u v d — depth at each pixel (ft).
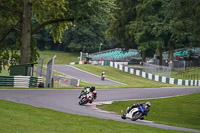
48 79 390.21
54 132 120.78
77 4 435.12
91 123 150.20
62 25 488.85
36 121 142.10
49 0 392.68
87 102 236.63
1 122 128.67
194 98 293.02
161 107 260.83
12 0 432.25
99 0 429.79
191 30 288.10
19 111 167.32
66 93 303.89
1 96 236.63
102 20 455.63
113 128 141.59
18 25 474.08
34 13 469.98
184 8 272.92
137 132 136.46
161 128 157.99
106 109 237.04
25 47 429.79
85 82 494.18
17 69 400.67
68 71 615.98
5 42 473.67
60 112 180.04
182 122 214.48
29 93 275.39
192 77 630.74
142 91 368.07
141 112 176.96
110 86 433.48
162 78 600.80
